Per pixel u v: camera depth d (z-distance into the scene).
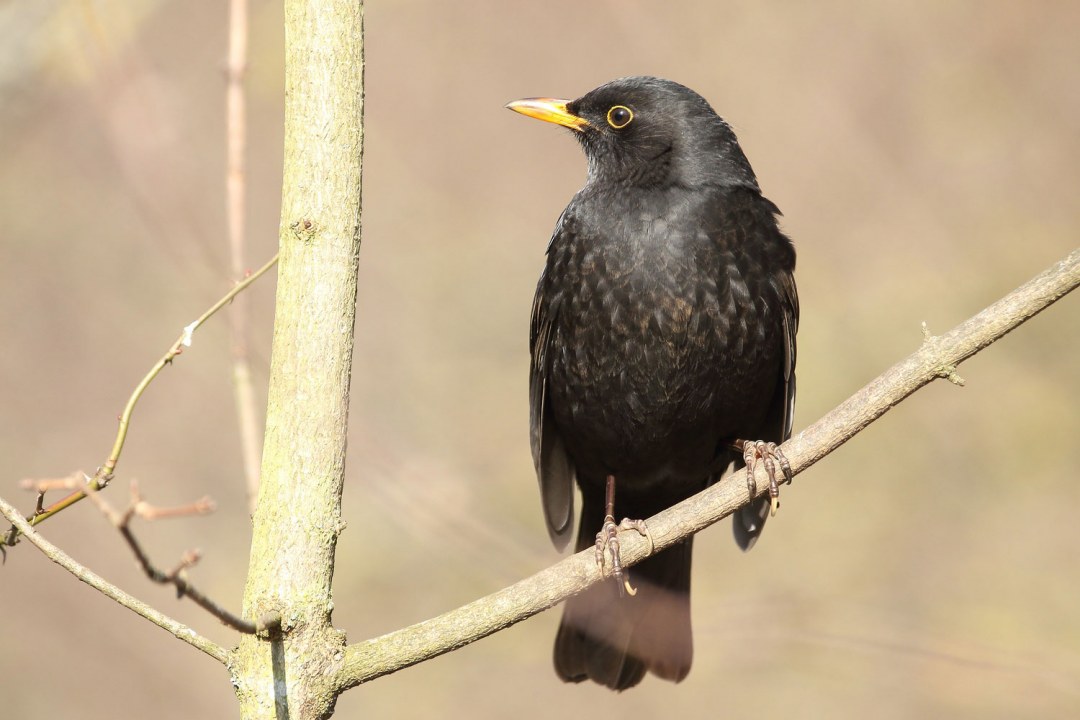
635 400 8.01
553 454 8.56
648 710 12.53
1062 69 15.51
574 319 8.01
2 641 12.79
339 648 5.09
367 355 15.11
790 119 15.72
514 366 15.02
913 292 15.02
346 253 5.16
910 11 15.86
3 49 10.82
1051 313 15.16
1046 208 15.21
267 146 15.23
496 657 12.97
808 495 14.60
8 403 14.27
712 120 8.27
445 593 13.14
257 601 4.99
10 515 4.80
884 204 15.46
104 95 9.16
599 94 8.39
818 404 14.52
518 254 15.54
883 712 11.96
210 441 14.43
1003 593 13.16
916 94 15.70
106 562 13.47
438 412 14.59
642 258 7.81
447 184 15.72
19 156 14.09
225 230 14.83
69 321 14.66
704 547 14.10
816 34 15.96
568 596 5.61
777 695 12.34
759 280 7.89
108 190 14.52
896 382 6.10
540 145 15.77
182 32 15.12
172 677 12.78
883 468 14.72
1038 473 14.41
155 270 14.77
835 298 15.16
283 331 5.15
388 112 15.77
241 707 4.95
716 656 12.77
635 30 15.74
